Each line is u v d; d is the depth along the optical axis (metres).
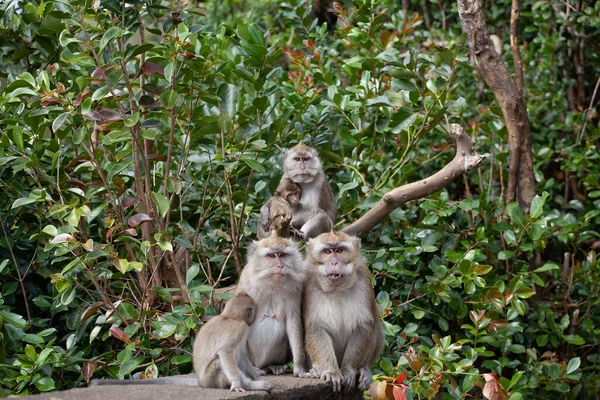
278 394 4.93
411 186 7.59
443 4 12.28
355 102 8.59
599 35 11.31
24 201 6.66
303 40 9.66
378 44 9.02
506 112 8.45
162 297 6.68
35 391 6.75
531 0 11.33
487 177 10.11
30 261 7.72
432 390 6.32
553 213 9.34
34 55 8.20
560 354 8.66
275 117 8.78
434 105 7.83
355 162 8.81
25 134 7.32
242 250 7.63
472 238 8.38
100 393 4.66
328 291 5.55
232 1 13.17
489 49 8.36
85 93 6.77
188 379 5.14
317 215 7.69
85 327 6.97
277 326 5.57
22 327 6.55
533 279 7.80
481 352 7.00
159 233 6.61
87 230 7.29
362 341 5.61
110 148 7.43
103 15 6.88
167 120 8.27
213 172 7.79
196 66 7.02
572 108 11.32
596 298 8.58
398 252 8.07
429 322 8.43
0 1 8.05
